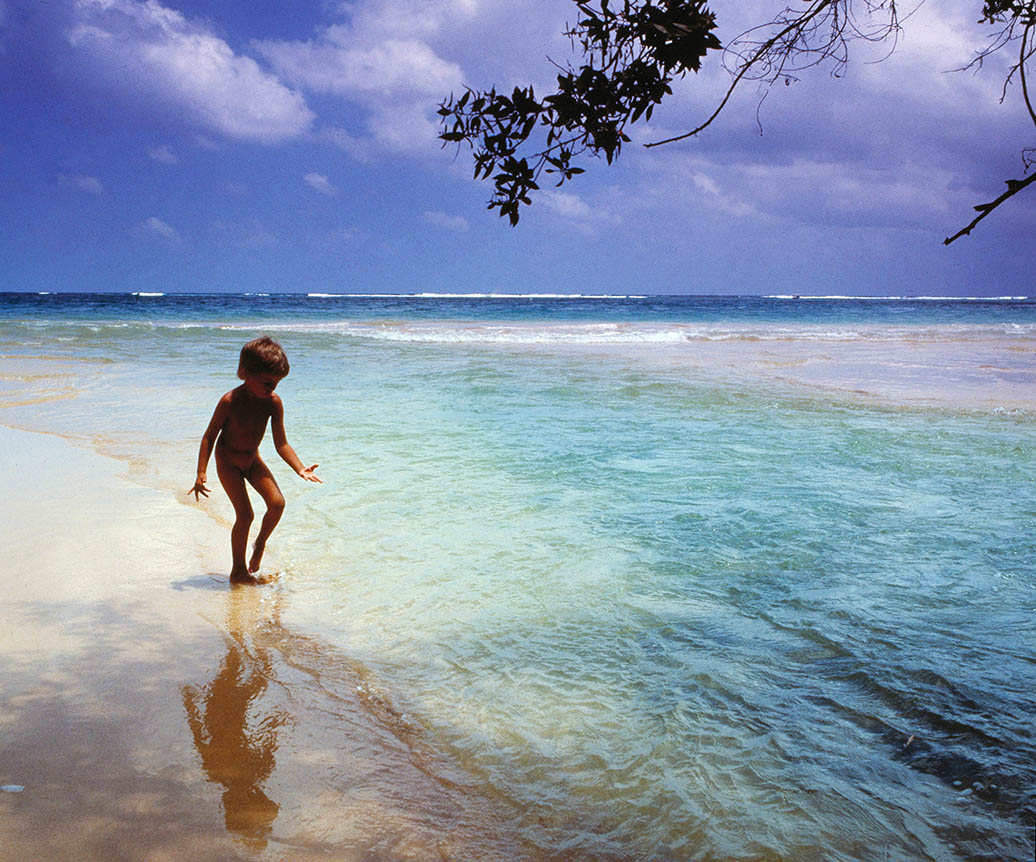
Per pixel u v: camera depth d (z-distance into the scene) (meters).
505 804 2.60
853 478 6.94
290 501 6.26
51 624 3.99
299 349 20.48
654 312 56.41
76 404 10.72
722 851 2.35
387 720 3.13
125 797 2.57
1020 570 4.69
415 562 4.92
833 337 28.72
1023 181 2.39
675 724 3.05
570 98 2.97
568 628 3.95
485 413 10.37
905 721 3.05
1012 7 2.72
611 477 6.97
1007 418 10.30
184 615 4.16
